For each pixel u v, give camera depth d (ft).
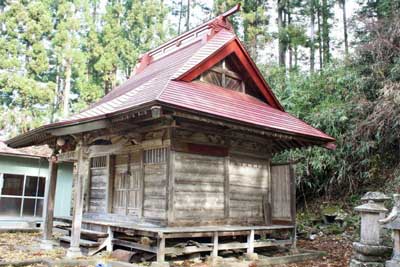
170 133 26.05
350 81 43.11
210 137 28.68
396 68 37.83
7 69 64.18
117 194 31.50
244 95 34.30
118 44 74.33
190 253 26.08
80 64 71.41
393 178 38.29
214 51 30.53
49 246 29.27
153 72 35.50
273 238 32.24
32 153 43.80
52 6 77.51
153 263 22.80
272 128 28.07
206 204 27.63
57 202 45.78
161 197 26.53
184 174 26.61
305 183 45.21
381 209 22.76
